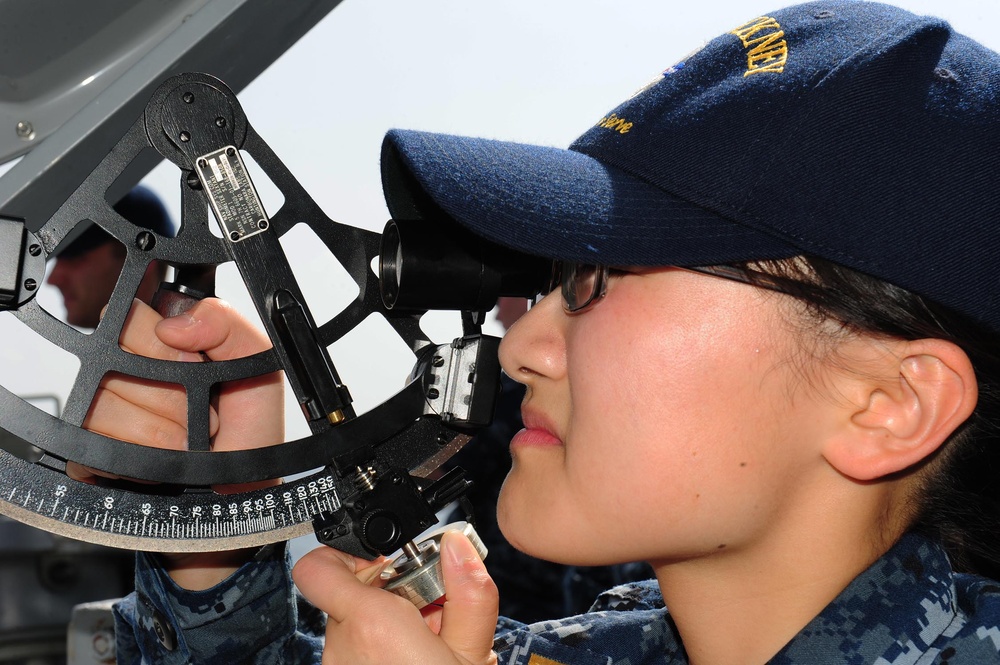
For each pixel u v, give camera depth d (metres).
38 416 0.81
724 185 0.76
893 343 0.79
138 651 1.12
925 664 0.80
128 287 0.83
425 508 0.86
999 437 0.88
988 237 0.75
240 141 0.85
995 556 0.94
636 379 0.79
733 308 0.78
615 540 0.82
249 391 0.98
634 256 0.77
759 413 0.79
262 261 0.85
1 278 0.79
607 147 0.82
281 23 1.01
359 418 0.87
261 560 1.03
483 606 0.86
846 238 0.73
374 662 0.84
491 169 0.81
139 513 0.86
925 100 0.75
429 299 0.87
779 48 0.81
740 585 0.86
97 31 0.96
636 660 1.05
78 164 0.95
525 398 0.91
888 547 0.87
